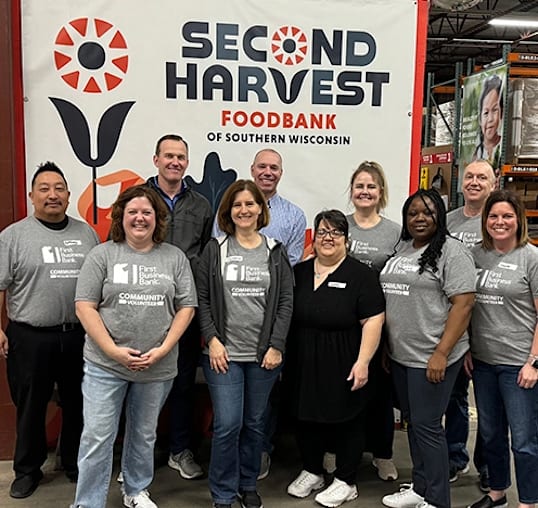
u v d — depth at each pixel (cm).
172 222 272
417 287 234
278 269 243
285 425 346
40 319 252
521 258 235
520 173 415
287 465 307
